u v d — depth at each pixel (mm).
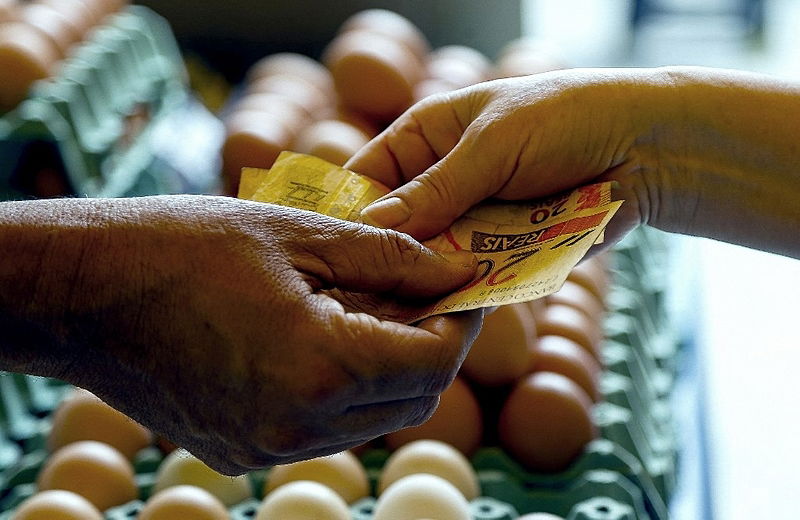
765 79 701
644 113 687
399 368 608
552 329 873
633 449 832
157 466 818
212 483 774
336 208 684
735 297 999
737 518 796
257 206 630
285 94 1058
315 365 602
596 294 940
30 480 817
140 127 1142
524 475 815
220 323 609
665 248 1104
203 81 1439
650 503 812
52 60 1036
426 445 784
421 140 713
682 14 1892
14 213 621
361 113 1003
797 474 823
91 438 817
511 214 678
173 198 631
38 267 614
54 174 989
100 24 1174
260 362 606
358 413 615
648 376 938
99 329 618
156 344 617
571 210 665
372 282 631
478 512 759
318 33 1498
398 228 667
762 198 701
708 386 899
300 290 611
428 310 635
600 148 686
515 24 1424
